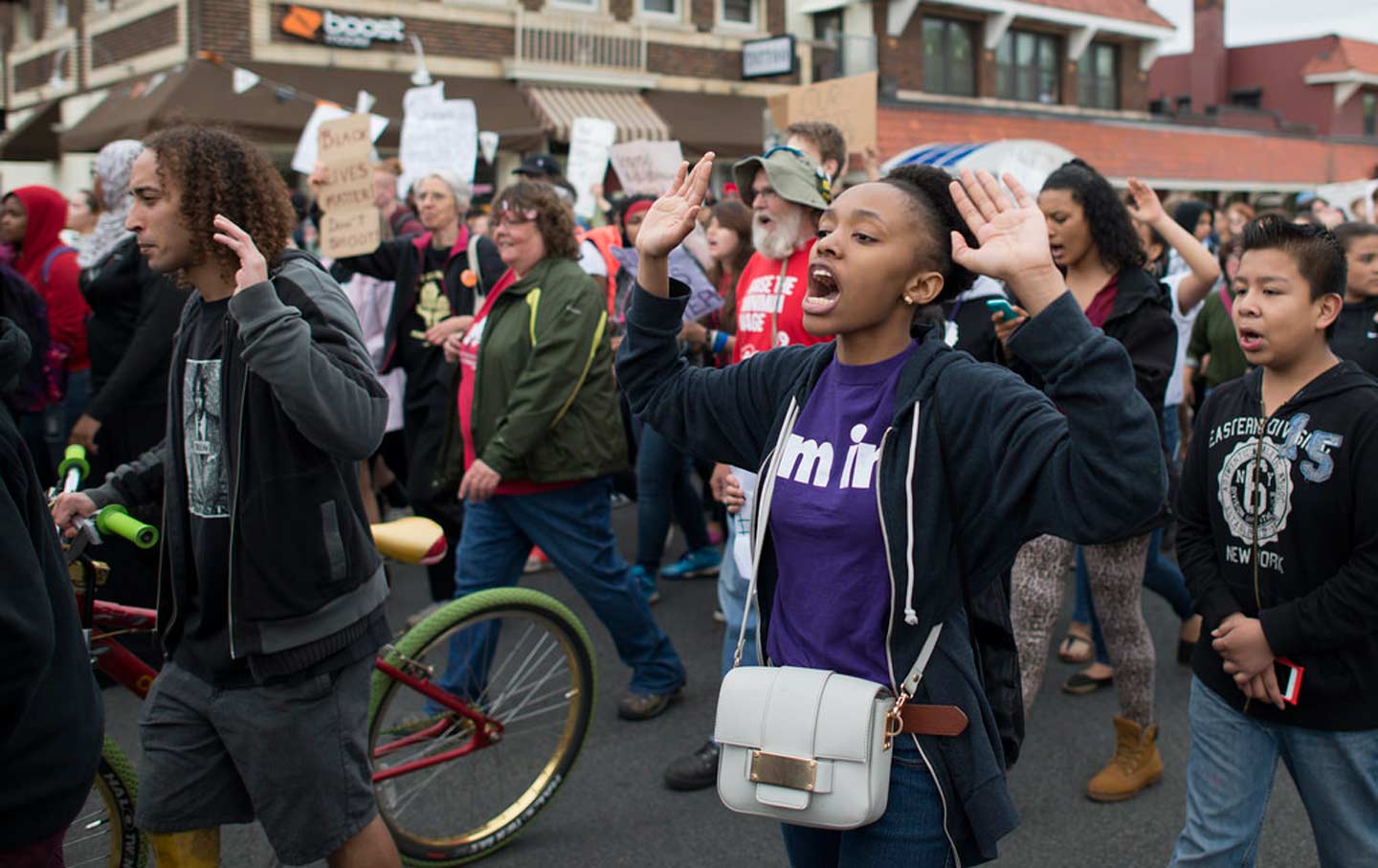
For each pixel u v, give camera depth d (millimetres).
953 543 1824
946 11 22641
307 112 13375
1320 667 2277
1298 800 3605
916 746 1811
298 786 2369
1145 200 3992
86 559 2596
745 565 3207
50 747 1729
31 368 5023
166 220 2326
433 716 3217
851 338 1917
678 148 7473
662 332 2143
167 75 13867
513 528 4043
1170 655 4852
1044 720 4238
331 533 2348
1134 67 26938
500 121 15352
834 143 3707
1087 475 1583
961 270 1878
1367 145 32250
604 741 4070
